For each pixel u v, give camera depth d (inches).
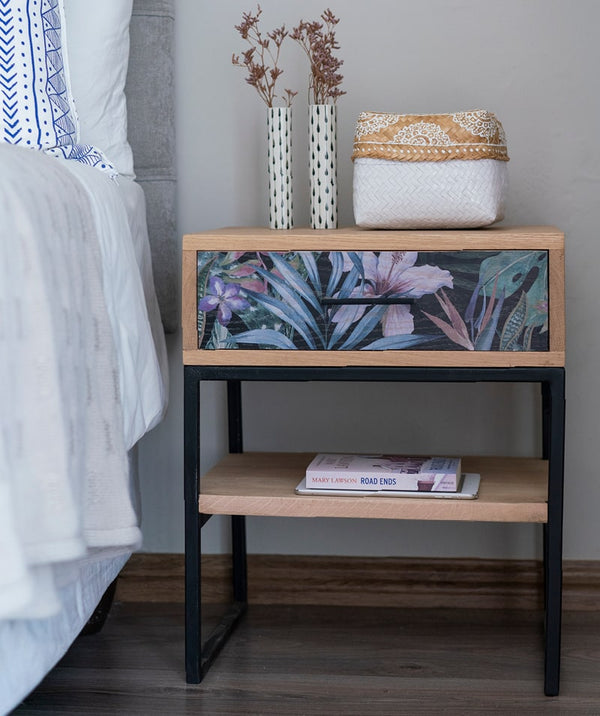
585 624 69.4
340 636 67.5
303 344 57.6
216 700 57.4
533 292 55.7
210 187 74.1
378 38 71.9
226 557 75.3
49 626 48.1
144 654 64.8
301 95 72.9
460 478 61.4
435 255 56.3
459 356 56.5
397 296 56.7
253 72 67.2
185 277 58.1
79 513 43.4
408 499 58.2
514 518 57.2
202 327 58.3
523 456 73.5
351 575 74.3
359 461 62.4
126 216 58.2
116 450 49.6
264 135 73.4
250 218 74.2
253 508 59.2
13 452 40.0
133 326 55.4
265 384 75.2
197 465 59.2
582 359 72.2
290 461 68.9
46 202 45.9
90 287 50.0
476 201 59.6
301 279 57.2
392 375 57.1
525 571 72.9
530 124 71.2
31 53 58.0
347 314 57.2
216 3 72.6
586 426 72.6
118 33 67.6
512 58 70.9
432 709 55.7
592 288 71.7
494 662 62.5
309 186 72.2
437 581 73.7
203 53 73.0
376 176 60.5
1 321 39.7
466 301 56.2
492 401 73.5
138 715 55.4
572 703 56.4
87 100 66.8
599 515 72.9
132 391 54.1
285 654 64.2
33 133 57.6
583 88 70.5
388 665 62.2
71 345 45.5
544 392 70.1
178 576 75.6
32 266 42.3
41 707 56.6
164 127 72.1
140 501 74.2
